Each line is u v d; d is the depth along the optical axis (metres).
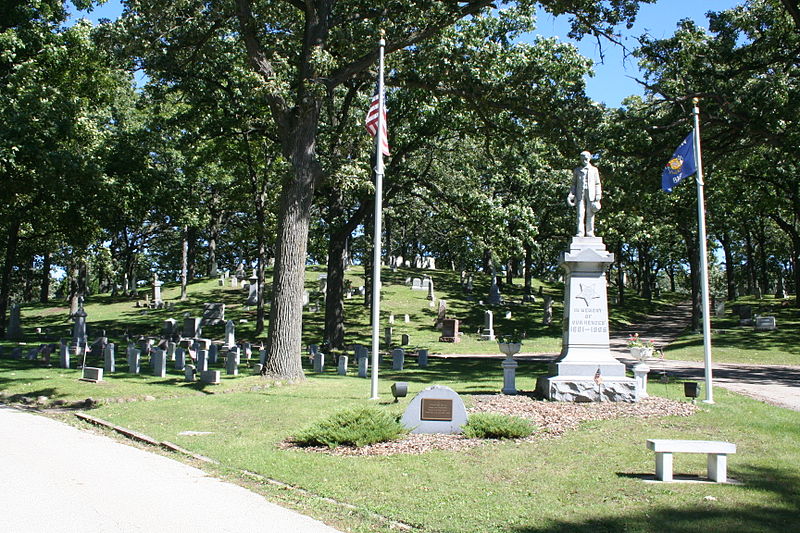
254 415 13.60
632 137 24.86
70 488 7.96
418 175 32.69
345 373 22.56
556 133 24.52
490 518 6.88
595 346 14.83
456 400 11.28
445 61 23.19
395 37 20.89
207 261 75.56
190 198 45.44
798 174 35.72
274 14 22.84
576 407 13.29
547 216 47.38
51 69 30.84
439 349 35.44
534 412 12.72
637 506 7.16
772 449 9.89
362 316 44.75
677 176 16.80
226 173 45.84
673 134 25.56
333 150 26.88
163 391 17.02
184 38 21.73
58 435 11.93
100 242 51.69
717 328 42.41
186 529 6.43
